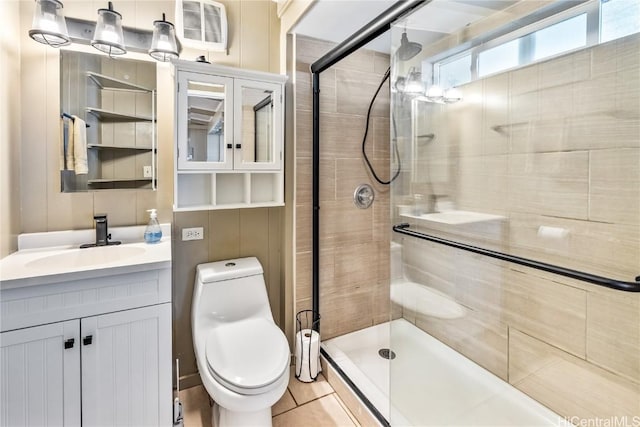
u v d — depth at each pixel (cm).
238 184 193
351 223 223
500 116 152
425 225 192
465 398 161
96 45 148
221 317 168
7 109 133
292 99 196
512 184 150
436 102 179
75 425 120
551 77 133
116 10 160
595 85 120
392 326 206
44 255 140
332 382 187
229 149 169
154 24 156
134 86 164
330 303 219
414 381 169
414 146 193
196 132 162
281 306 210
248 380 127
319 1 160
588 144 123
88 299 120
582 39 122
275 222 205
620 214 116
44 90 147
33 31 131
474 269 170
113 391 125
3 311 108
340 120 213
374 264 233
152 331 131
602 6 116
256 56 193
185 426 157
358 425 159
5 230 134
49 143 149
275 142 182
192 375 186
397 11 139
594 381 126
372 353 206
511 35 144
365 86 220
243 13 189
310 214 206
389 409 153
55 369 116
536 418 143
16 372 111
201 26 175
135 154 165
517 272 151
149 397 132
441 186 182
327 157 211
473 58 160
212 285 167
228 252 192
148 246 155
